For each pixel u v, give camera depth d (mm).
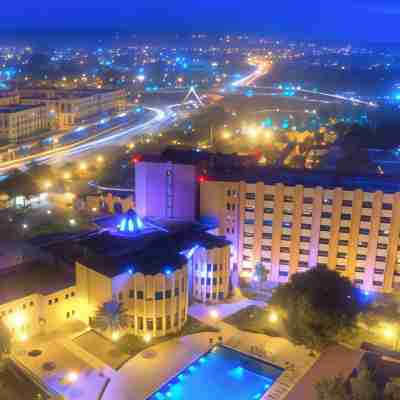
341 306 108188
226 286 133375
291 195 137875
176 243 130250
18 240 161375
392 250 135000
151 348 110438
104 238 131750
